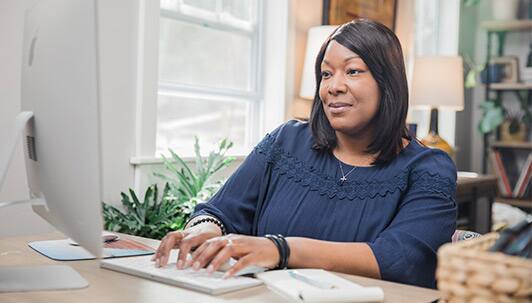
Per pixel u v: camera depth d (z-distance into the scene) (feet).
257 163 6.06
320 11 12.98
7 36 7.75
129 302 3.59
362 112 5.47
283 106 12.14
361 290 3.67
